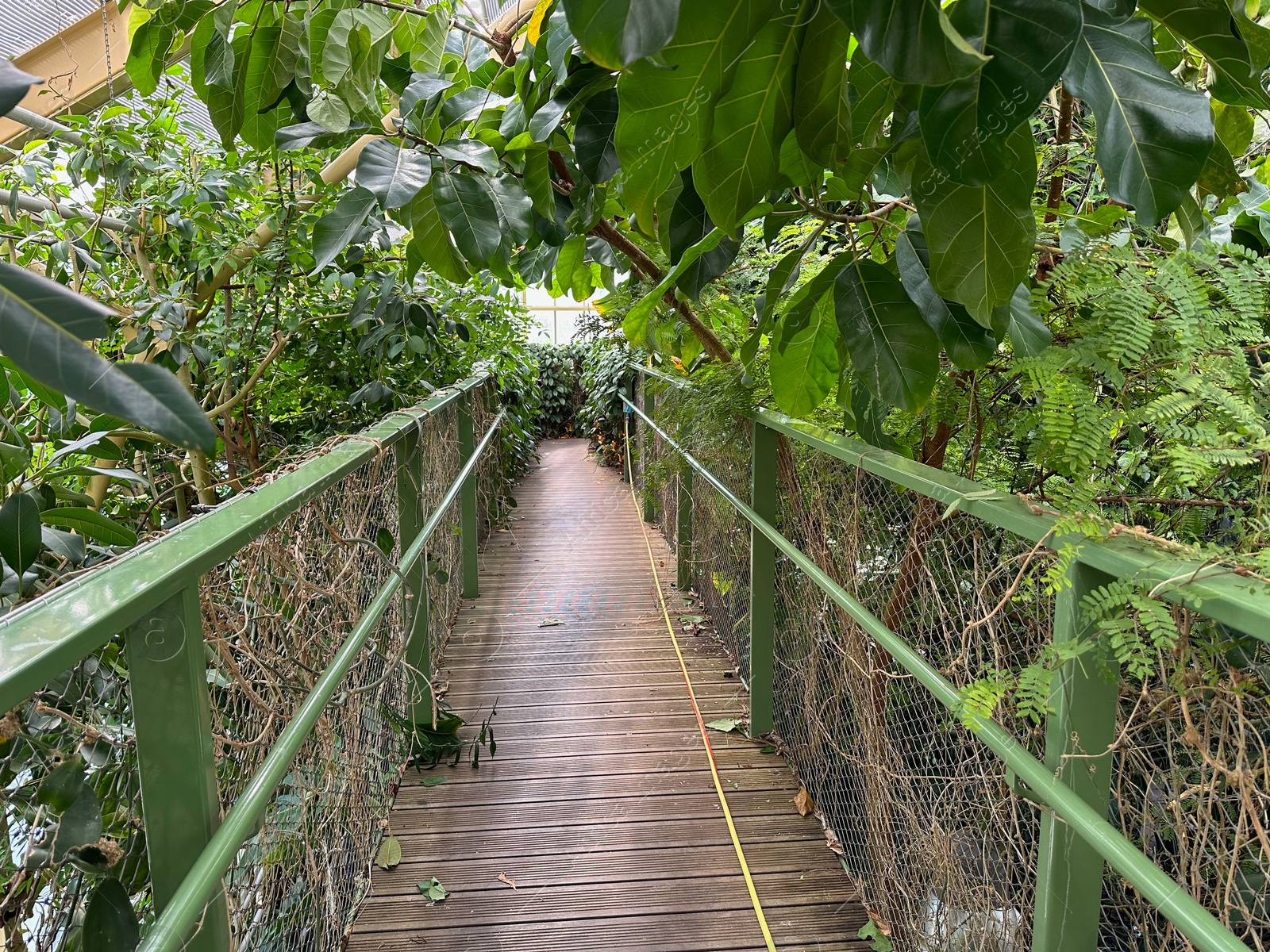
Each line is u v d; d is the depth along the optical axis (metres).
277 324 3.21
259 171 3.16
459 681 3.15
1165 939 0.89
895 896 1.63
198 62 1.51
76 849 0.79
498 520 5.66
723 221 1.05
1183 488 1.15
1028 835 1.08
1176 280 1.12
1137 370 1.15
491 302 4.18
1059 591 0.91
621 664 3.31
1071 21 0.63
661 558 5.02
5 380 1.25
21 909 0.76
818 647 2.11
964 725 1.06
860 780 1.82
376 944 1.74
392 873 1.98
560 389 10.93
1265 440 0.92
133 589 0.73
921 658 1.28
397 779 2.35
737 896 1.89
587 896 1.90
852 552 1.75
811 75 0.88
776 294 1.39
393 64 1.64
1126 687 0.89
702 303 2.66
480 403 4.54
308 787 1.39
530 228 1.44
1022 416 1.32
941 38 0.60
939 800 1.37
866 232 1.45
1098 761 0.89
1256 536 0.86
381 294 3.04
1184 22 0.90
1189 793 0.81
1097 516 0.87
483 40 1.65
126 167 2.52
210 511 1.09
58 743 0.85
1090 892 0.94
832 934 1.76
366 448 1.77
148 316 2.59
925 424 1.72
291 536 1.38
